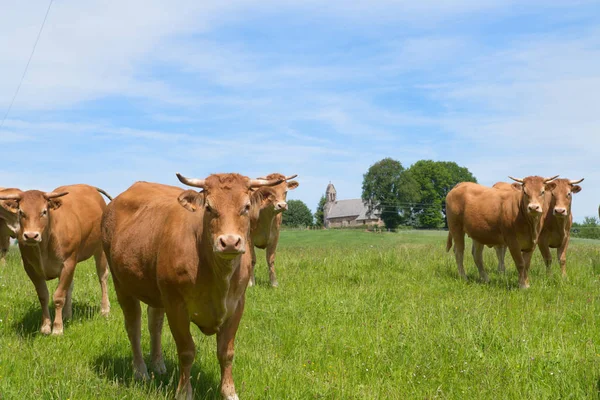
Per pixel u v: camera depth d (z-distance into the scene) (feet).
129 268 20.01
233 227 16.55
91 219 30.71
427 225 318.24
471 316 26.73
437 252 58.80
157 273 18.11
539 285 38.37
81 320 28.89
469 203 42.96
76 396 17.17
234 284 17.48
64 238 27.66
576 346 23.02
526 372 19.83
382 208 320.09
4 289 34.37
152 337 21.68
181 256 17.39
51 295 33.50
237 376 20.02
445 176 323.57
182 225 17.94
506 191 40.88
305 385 19.04
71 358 22.08
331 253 59.06
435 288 37.09
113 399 17.44
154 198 21.63
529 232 38.63
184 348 17.79
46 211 26.73
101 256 31.24
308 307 30.17
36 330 27.30
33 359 21.11
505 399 17.97
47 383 18.11
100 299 33.96
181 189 23.98
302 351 23.09
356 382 19.97
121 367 21.42
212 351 22.52
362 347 23.18
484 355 21.70
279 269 44.19
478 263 43.42
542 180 38.14
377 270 42.24
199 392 18.86
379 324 26.63
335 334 25.27
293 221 471.62
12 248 66.28
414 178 326.03
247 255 17.95
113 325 27.09
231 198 16.87
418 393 18.65
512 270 45.91
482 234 42.01
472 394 18.58
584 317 28.09
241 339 24.90
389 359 21.75
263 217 37.73
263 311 29.48
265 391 18.54
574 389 18.30
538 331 25.08
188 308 17.66
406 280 39.29
